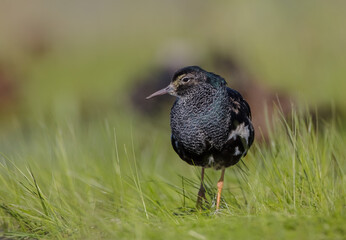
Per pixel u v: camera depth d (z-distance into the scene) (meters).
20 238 8.41
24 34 30.52
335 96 17.31
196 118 9.10
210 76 9.05
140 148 13.87
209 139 9.11
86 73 27.11
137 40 30.81
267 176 9.22
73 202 9.32
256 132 12.95
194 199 9.64
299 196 8.52
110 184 10.23
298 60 20.83
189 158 9.48
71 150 11.73
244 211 8.33
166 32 30.39
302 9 24.39
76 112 17.16
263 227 6.98
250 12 24.77
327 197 8.01
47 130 12.30
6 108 21.22
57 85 25.64
